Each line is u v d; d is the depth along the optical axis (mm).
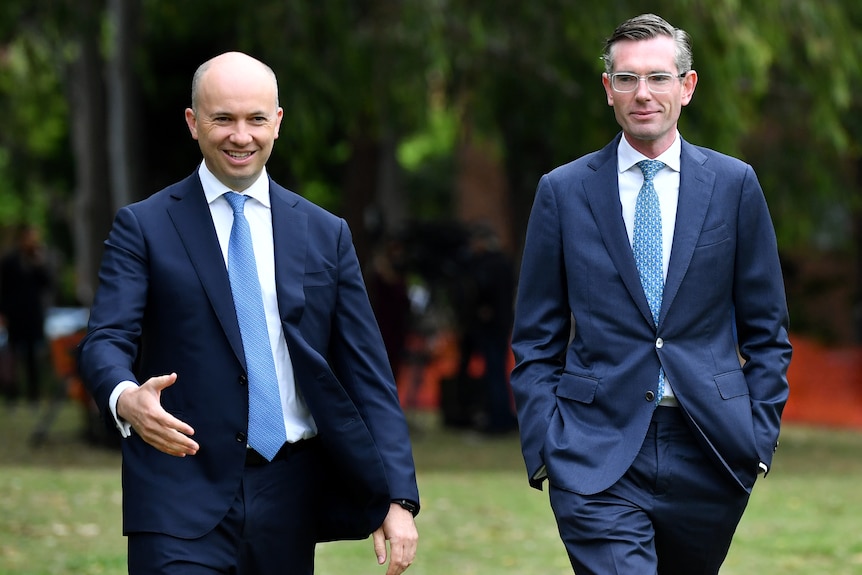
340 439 11086
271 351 11086
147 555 10703
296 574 11266
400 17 34688
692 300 11875
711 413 11727
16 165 65438
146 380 11094
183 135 43531
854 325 64562
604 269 11961
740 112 35344
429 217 96125
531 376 12273
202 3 36812
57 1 36344
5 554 20188
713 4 33062
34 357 49562
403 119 38250
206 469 10883
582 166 12336
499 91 39281
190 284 10992
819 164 43406
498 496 27562
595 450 11797
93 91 39031
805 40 36250
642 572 11422
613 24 33438
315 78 33062
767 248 12094
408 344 42188
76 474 29406
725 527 12016
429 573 19906
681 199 11992
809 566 20672
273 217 11305
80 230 41875
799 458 36781
